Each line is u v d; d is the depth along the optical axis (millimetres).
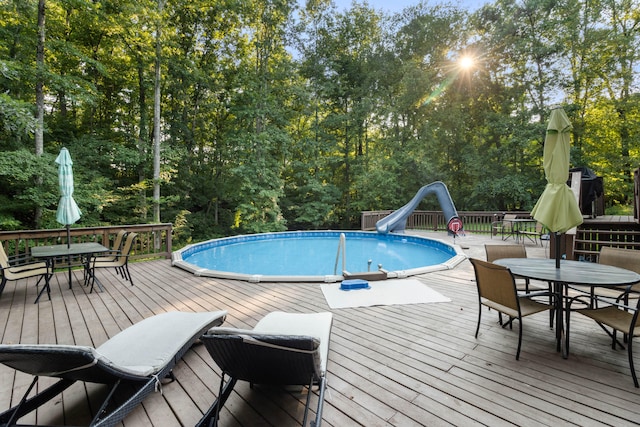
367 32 17359
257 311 3758
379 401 2021
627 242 5410
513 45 14852
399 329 3160
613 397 2012
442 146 17781
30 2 7859
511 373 2314
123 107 13492
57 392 1890
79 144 10492
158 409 1980
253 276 5195
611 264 3283
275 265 8172
